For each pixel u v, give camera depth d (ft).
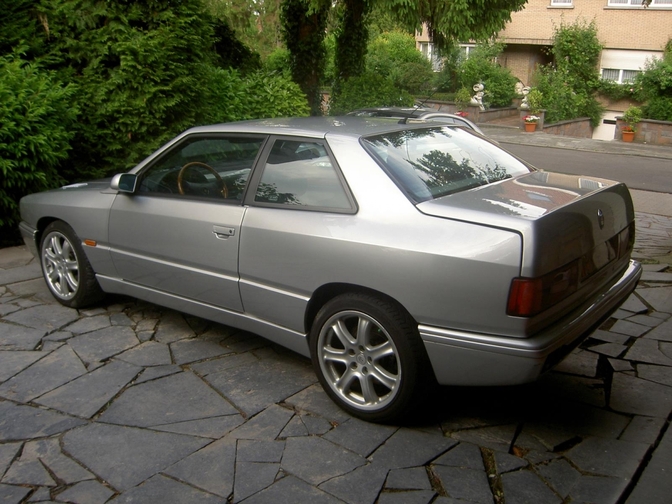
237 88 34.17
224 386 13.17
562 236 10.56
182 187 14.60
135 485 9.99
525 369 10.11
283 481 10.05
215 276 13.74
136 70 26.68
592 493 9.71
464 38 35.68
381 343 11.57
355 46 51.49
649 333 15.84
